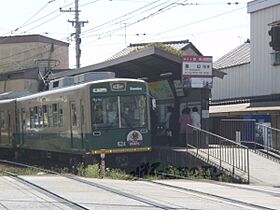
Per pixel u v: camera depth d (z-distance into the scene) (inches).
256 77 1220.5
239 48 1471.5
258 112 1058.1
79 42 1603.1
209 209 497.0
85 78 954.1
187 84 1000.9
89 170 822.5
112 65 1096.2
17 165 1144.8
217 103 1334.9
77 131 903.7
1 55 2373.3
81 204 504.1
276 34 1046.4
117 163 887.1
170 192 634.2
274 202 566.6
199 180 802.2
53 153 1067.9
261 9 1194.0
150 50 991.0
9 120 1295.5
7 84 2134.6
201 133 938.1
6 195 564.1
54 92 1004.6
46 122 1051.3
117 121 886.4
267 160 908.6
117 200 538.0
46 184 676.1
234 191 666.2
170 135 1128.8
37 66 2233.0
